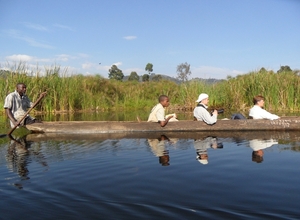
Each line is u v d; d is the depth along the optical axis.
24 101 9.31
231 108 17.05
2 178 4.22
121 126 8.50
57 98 16.97
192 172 4.29
